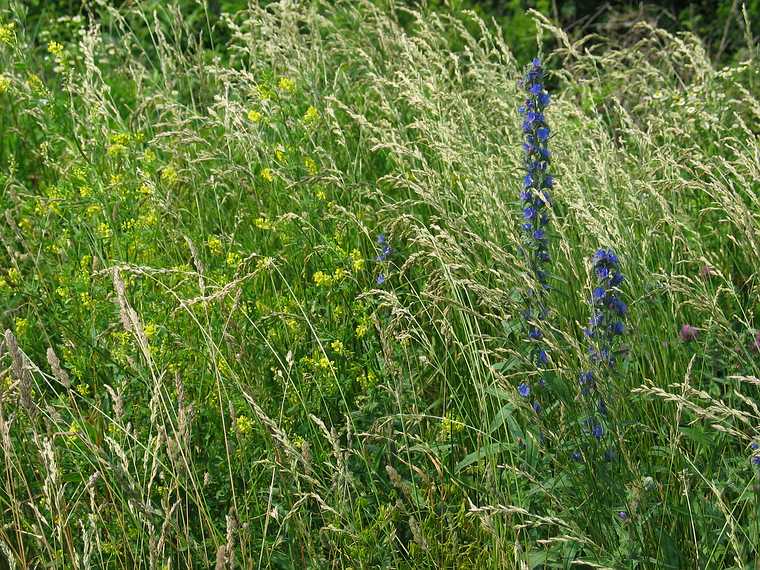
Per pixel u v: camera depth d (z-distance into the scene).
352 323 3.89
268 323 3.79
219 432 3.47
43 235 4.34
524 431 3.19
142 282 3.82
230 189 4.73
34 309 3.95
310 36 5.64
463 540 3.19
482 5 9.15
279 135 4.83
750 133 4.60
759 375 3.19
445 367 3.71
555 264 3.96
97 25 5.53
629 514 2.81
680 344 3.63
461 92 5.09
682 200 4.64
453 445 3.45
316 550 3.12
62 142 4.97
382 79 4.86
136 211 4.27
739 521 3.04
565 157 4.44
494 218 3.91
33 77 4.66
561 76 5.62
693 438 3.02
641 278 3.85
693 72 6.43
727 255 4.36
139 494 2.84
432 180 4.09
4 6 7.57
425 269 4.04
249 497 3.27
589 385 3.06
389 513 3.00
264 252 4.39
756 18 8.46
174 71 5.56
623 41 8.56
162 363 3.54
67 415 3.58
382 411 3.51
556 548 2.93
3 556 3.04
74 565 2.77
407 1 8.60
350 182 4.45
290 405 3.56
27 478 3.39
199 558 3.11
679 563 2.84
